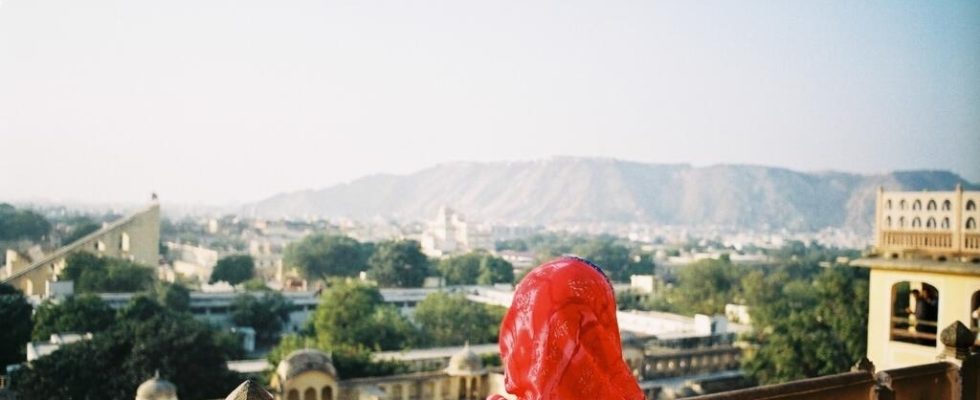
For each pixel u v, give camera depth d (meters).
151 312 41.03
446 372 23.05
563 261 2.54
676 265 113.88
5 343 36.97
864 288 41.81
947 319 11.63
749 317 58.84
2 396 28.41
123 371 31.00
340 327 50.12
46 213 68.94
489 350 51.88
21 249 58.72
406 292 77.56
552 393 2.30
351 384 21.78
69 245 57.41
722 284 75.06
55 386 29.55
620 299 74.44
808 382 4.63
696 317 53.28
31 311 38.69
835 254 107.81
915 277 12.16
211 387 33.81
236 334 49.53
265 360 42.16
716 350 43.31
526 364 2.41
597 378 2.34
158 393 18.94
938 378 6.14
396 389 22.19
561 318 2.35
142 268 54.78
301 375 20.69
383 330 51.34
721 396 3.99
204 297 61.66
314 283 82.88
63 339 36.53
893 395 5.37
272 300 61.53
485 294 78.69
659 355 40.81
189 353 33.25
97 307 39.94
